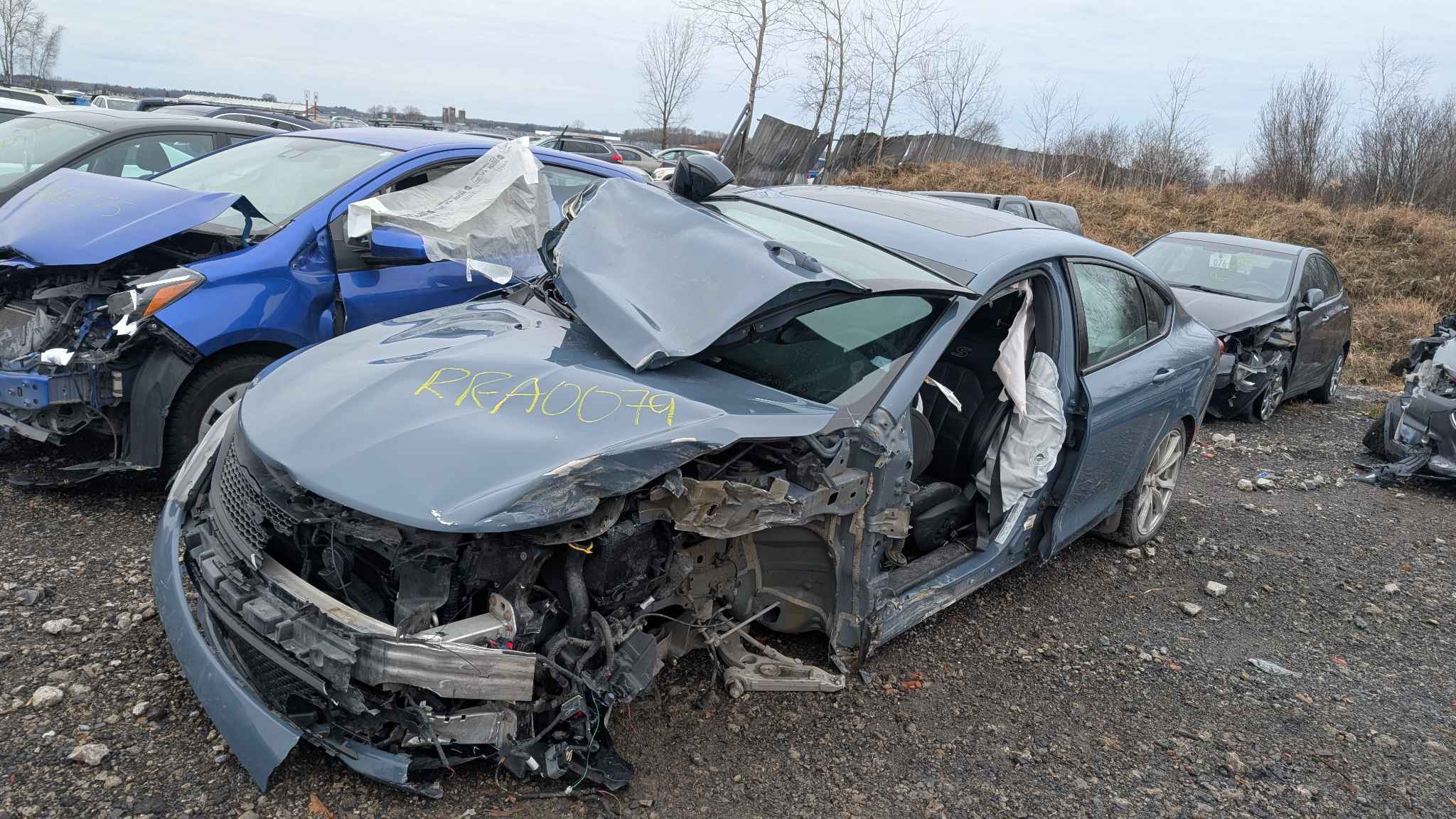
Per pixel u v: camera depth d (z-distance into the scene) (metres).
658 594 2.73
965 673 3.59
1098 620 4.25
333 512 2.38
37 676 2.89
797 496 2.68
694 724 2.97
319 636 2.30
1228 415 8.49
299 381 2.91
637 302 3.06
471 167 4.62
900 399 3.00
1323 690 3.84
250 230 4.43
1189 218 20.67
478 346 2.99
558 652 2.48
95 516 4.09
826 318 3.23
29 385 3.89
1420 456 6.80
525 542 2.41
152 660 3.03
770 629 3.45
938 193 14.96
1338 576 5.11
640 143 30.00
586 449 2.40
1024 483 3.64
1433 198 22.56
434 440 2.44
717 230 3.28
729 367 3.10
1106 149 26.38
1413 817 3.04
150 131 6.98
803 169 24.61
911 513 3.51
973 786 2.90
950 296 3.25
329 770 2.56
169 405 4.02
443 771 2.54
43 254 4.05
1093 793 2.96
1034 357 3.73
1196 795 3.02
